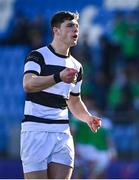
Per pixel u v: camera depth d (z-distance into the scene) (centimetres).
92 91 4181
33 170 1634
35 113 1634
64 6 4716
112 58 4331
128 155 3656
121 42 4369
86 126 3094
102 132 3097
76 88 1739
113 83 4156
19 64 4506
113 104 4034
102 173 3114
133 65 4234
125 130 3694
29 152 1633
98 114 3309
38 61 1628
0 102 4378
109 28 4462
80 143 3097
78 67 1717
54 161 1641
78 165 3097
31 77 1555
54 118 1641
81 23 4569
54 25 1670
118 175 3394
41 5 4762
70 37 1655
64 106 1661
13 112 4312
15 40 4616
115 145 3675
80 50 4344
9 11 4775
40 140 1625
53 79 1506
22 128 1652
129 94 4031
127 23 4416
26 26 4616
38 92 1625
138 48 4350
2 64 4531
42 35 4562
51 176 1652
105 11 4581
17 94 4394
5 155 3912
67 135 1664
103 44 4378
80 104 1767
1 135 4069
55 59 1655
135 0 4562
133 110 3888
